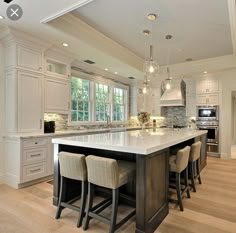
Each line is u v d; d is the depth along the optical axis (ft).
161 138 8.94
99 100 20.35
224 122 19.34
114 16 10.44
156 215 7.11
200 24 11.33
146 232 6.42
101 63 16.60
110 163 6.33
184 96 22.71
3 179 11.57
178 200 8.48
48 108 13.29
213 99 20.01
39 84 12.29
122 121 23.34
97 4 9.31
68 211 8.21
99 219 6.72
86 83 18.88
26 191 10.36
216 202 9.19
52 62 14.23
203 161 14.98
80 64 17.07
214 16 10.42
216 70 18.08
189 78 21.75
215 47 15.06
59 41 11.96
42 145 11.90
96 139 8.46
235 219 7.68
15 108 11.01
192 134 11.14
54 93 13.78
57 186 8.65
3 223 7.25
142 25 11.48
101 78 20.02
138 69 18.13
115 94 22.94
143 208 6.38
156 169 7.21
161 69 20.61
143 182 6.39
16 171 10.90
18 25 10.09
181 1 9.06
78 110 18.01
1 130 11.55
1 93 11.51
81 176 7.22
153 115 24.38
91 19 10.78
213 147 19.84
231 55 16.78
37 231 6.77
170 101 22.79
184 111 24.04
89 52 13.76
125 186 8.96
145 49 15.53
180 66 19.58
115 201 6.49
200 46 14.85
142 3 9.22
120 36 13.06
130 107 24.56
